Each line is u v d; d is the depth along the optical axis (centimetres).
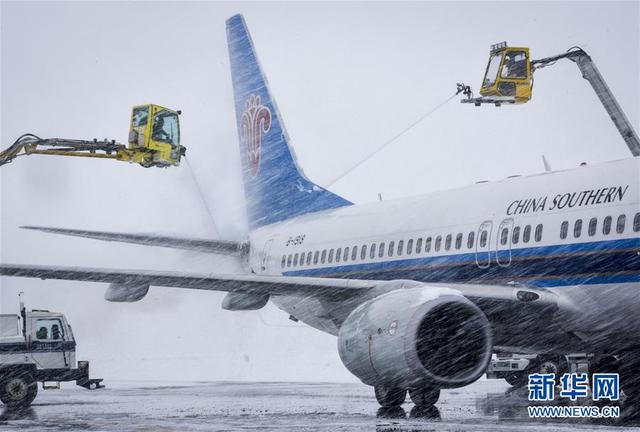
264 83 5250
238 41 5506
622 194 2958
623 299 2920
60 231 4266
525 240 3253
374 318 2883
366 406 3275
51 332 3650
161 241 4600
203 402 3525
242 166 5394
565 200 3148
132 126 5603
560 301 3080
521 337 3231
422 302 2808
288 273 4634
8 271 3095
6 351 3550
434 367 2873
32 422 2848
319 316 3647
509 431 2366
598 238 2984
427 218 3791
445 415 2906
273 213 5081
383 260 3975
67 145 5422
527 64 5022
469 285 3181
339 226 4375
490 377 3853
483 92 5053
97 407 3378
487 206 3491
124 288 3397
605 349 3177
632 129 4656
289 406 3294
